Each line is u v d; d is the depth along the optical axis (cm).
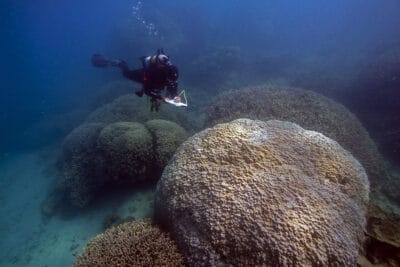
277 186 296
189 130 881
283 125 395
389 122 927
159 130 622
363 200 336
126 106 902
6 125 2086
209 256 275
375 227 341
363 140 611
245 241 265
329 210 286
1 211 942
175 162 364
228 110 655
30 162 1288
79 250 616
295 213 273
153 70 345
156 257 305
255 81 1741
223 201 289
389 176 667
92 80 2503
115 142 607
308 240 258
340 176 335
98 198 711
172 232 323
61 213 782
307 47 2723
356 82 1161
